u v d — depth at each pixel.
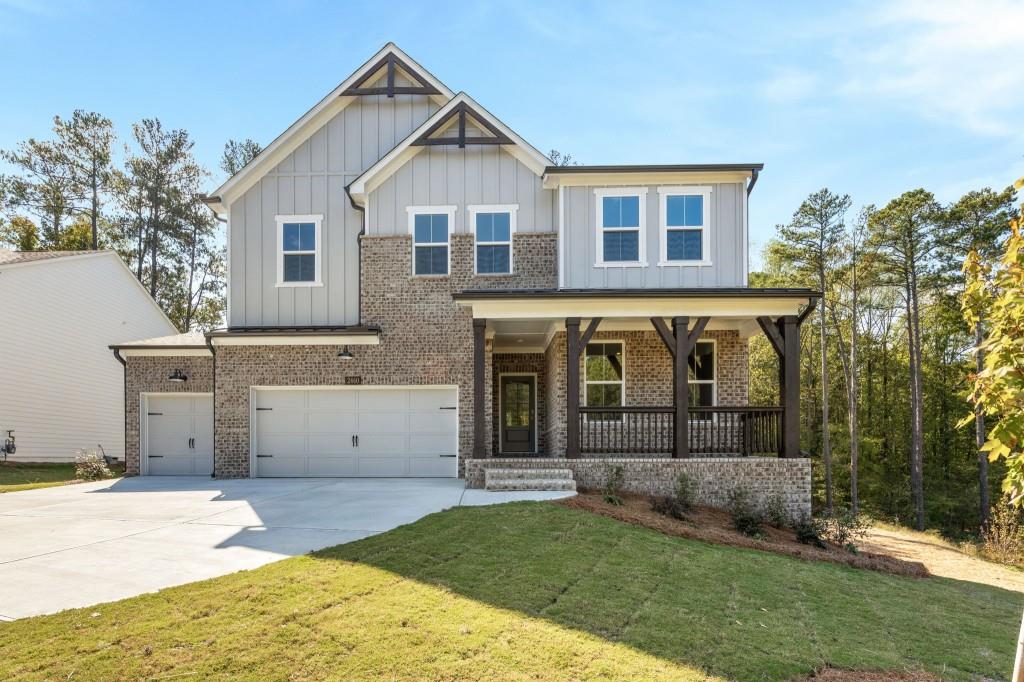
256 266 17.44
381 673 4.74
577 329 13.89
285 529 9.25
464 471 16.28
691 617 6.38
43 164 37.31
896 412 34.00
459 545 8.12
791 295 13.56
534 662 5.03
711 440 16.03
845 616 7.25
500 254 16.72
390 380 16.44
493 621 5.73
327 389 16.64
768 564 9.12
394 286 16.67
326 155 17.77
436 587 6.52
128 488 14.63
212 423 17.52
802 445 33.66
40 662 4.79
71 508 11.55
